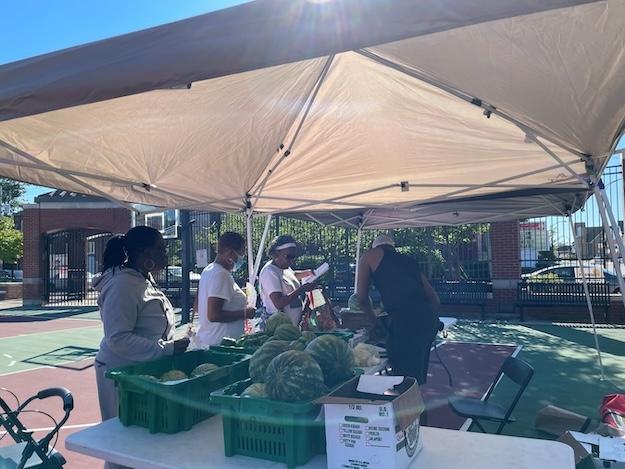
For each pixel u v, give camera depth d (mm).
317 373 2131
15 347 11867
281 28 1768
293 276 5613
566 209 8359
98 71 1970
